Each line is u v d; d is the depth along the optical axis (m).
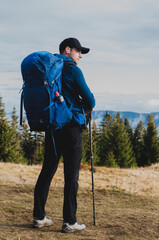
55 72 3.13
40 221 3.61
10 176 7.62
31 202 5.22
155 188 8.42
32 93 3.12
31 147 57.53
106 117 76.00
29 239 3.18
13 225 3.73
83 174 9.81
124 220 4.27
